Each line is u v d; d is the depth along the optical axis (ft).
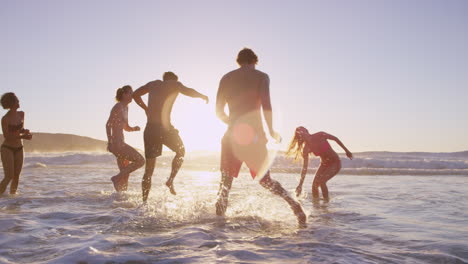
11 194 19.47
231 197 19.02
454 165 60.03
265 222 12.02
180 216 12.78
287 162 61.16
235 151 12.75
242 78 12.85
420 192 22.70
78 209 14.37
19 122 19.85
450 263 7.67
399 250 8.61
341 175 43.04
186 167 56.03
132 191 21.42
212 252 8.14
